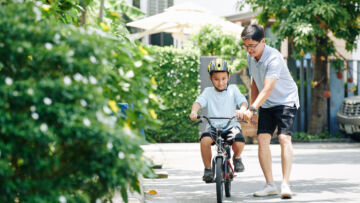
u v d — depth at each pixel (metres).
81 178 3.23
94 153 3.20
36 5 3.72
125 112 3.79
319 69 19.95
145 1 23.88
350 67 20.72
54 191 3.18
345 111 19.38
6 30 3.11
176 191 8.32
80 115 3.11
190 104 18.27
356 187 8.67
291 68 20.39
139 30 24.09
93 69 3.28
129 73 3.61
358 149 17.05
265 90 7.18
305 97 20.50
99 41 3.40
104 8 7.19
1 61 3.18
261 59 7.41
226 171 7.21
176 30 21.95
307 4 18.17
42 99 3.07
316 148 17.69
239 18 26.09
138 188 3.45
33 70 3.23
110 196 3.54
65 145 3.24
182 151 15.99
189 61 18.22
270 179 7.76
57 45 3.22
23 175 3.30
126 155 3.26
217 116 7.32
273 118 7.73
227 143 7.22
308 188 8.56
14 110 3.11
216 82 7.30
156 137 18.30
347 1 18.59
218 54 20.30
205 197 7.71
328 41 20.23
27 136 3.03
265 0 18.91
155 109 3.92
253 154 15.23
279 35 18.53
